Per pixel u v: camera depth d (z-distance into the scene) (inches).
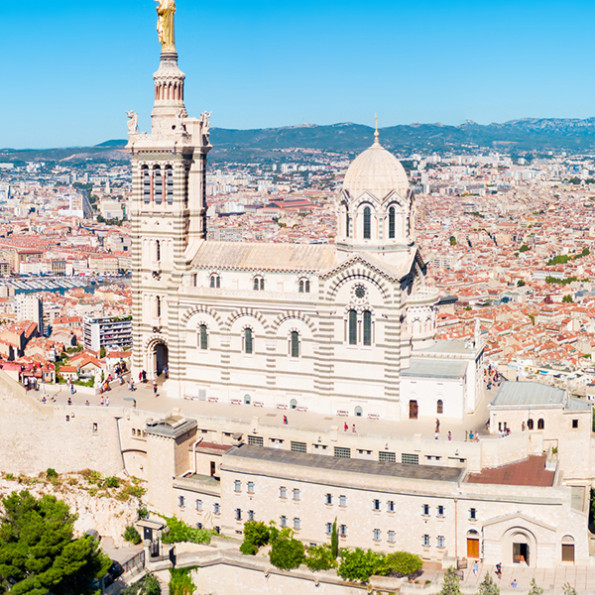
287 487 7007.9
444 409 7775.6
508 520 6535.4
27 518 6579.7
